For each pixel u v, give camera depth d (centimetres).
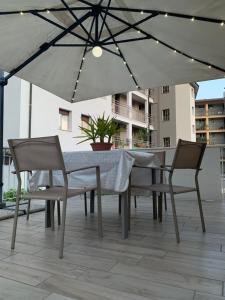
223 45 241
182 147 201
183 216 276
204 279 127
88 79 331
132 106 1692
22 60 281
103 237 199
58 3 217
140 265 144
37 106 779
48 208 228
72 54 291
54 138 163
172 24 230
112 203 373
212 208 323
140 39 262
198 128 2720
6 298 108
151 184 247
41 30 249
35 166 175
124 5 221
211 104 2716
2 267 141
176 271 136
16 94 708
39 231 216
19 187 181
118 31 262
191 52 261
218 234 205
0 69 291
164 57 279
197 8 202
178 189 208
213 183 393
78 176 220
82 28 255
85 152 216
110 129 248
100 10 234
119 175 197
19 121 703
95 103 1095
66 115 934
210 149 397
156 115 1919
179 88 1861
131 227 228
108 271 136
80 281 124
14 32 242
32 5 212
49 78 321
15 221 177
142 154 218
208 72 290
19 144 174
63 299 108
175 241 188
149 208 326
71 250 169
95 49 260
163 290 116
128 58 294
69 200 396
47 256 158
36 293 113
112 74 322
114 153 204
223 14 204
